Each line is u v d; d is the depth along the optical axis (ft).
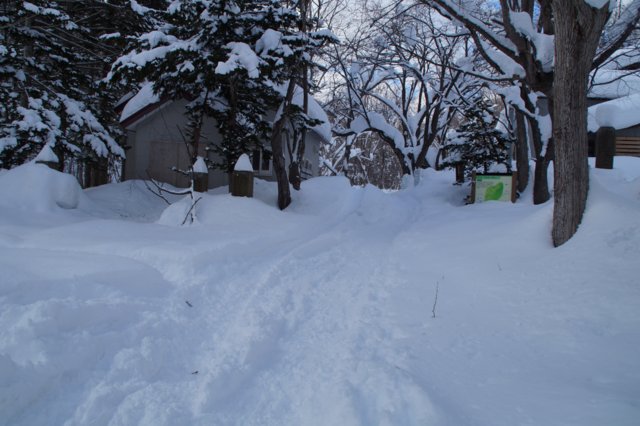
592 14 15.26
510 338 11.25
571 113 16.12
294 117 38.42
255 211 27.37
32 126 35.09
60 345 10.17
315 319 13.42
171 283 15.44
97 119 43.29
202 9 31.12
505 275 15.44
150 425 7.96
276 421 8.32
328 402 8.54
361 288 16.42
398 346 11.13
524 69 25.90
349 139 97.14
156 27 43.14
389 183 149.48
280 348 11.48
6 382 8.63
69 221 26.35
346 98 85.71
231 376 9.72
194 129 39.63
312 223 27.86
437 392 8.71
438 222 28.84
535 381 9.05
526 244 17.69
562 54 16.15
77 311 11.41
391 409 8.00
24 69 39.47
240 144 36.14
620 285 12.40
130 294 13.80
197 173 30.86
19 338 10.11
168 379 9.84
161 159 47.88
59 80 42.86
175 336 11.73
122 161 51.24
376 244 24.07
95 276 14.34
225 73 28.37
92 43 43.93
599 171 30.01
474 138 42.60
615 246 14.16
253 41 33.60
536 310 12.52
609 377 8.87
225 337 11.91
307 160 59.21
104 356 10.45
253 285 16.01
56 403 8.72
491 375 9.49
